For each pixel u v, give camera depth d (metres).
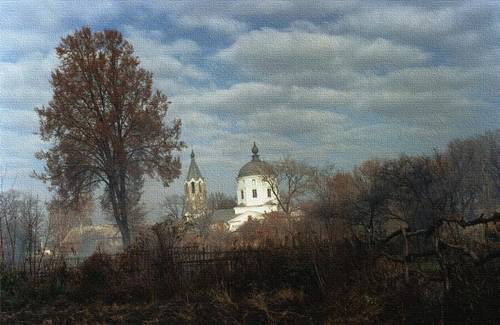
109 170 38.81
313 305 10.39
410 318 8.21
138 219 40.84
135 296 13.69
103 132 37.97
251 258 13.62
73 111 39.00
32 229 16.91
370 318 8.74
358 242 10.77
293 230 15.22
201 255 14.27
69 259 15.93
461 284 7.77
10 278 14.64
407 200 29.98
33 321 11.21
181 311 11.25
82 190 39.62
